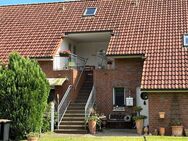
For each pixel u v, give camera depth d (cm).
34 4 4147
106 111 3191
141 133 2758
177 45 3112
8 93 2364
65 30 3519
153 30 3328
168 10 3569
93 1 3978
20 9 4094
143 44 3183
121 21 3525
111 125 3139
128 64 3203
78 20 3656
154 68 2939
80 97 3259
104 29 3425
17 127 2359
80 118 2934
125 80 3189
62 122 2930
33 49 3375
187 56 2997
